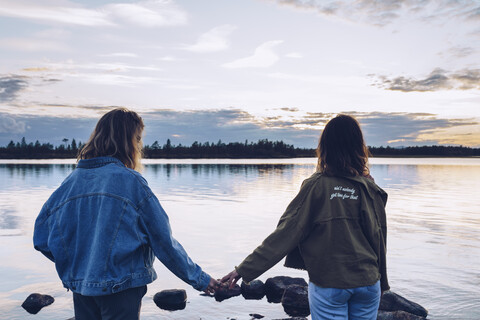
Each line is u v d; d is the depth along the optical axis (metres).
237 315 4.20
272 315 4.22
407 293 4.72
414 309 4.12
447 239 7.96
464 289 4.85
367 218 2.15
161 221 1.95
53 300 4.45
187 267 2.03
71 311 4.14
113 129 2.10
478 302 4.43
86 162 2.02
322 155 2.27
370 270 2.09
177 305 4.45
